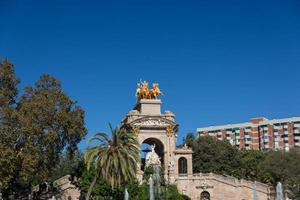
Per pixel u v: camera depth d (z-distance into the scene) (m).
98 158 72.06
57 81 90.62
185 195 98.38
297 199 101.88
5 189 81.81
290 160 110.88
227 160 135.75
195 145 137.62
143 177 94.44
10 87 86.81
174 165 110.56
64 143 89.62
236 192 103.81
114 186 73.06
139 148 73.88
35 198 96.56
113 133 72.50
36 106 83.62
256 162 136.62
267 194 102.88
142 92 118.62
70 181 99.44
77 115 89.81
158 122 112.88
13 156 76.31
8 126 80.12
